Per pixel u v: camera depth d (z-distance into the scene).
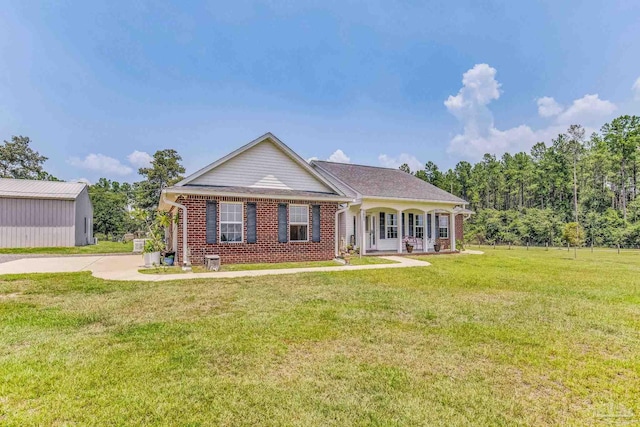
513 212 40.38
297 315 6.00
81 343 4.57
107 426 2.75
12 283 8.91
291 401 3.16
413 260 15.73
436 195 20.91
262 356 4.20
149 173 38.97
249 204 13.63
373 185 19.44
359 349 4.48
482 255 19.31
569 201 42.91
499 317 6.05
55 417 2.86
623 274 11.77
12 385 3.38
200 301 7.02
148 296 7.45
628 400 3.30
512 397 3.31
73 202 21.22
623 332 5.29
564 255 21.53
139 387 3.39
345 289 8.40
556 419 2.96
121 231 44.31
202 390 3.35
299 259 14.55
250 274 10.72
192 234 12.58
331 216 15.44
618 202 41.78
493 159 53.88
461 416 2.96
